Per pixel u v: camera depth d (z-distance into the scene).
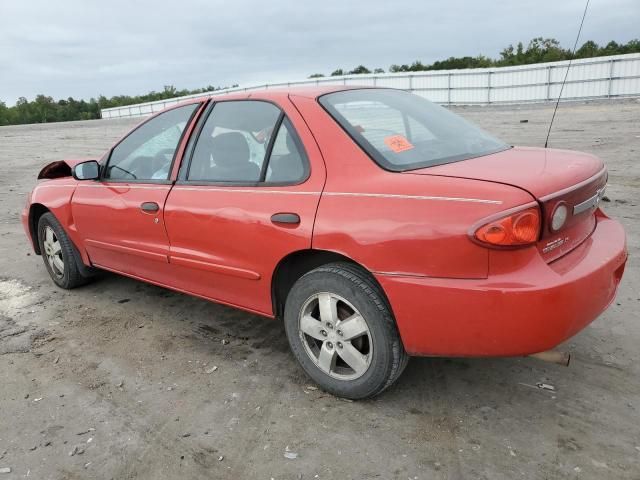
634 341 3.35
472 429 2.62
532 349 2.35
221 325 3.97
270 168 3.06
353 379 2.83
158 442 2.67
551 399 2.83
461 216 2.34
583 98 31.88
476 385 3.00
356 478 2.35
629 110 21.64
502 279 2.31
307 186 2.84
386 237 2.50
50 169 4.99
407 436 2.60
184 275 3.63
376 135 2.90
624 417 2.65
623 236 2.91
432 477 2.33
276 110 3.14
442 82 37.06
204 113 3.57
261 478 2.39
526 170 2.57
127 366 3.44
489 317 2.33
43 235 4.91
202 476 2.43
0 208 9.07
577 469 2.32
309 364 3.01
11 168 15.34
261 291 3.13
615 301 3.91
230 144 3.32
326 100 3.08
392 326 2.63
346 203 2.66
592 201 2.67
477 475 2.32
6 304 4.60
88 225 4.27
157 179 3.75
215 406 2.95
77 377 3.33
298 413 2.84
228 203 3.16
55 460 2.58
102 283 4.99
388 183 2.60
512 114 24.66
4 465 2.56
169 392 3.11
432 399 2.89
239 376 3.24
